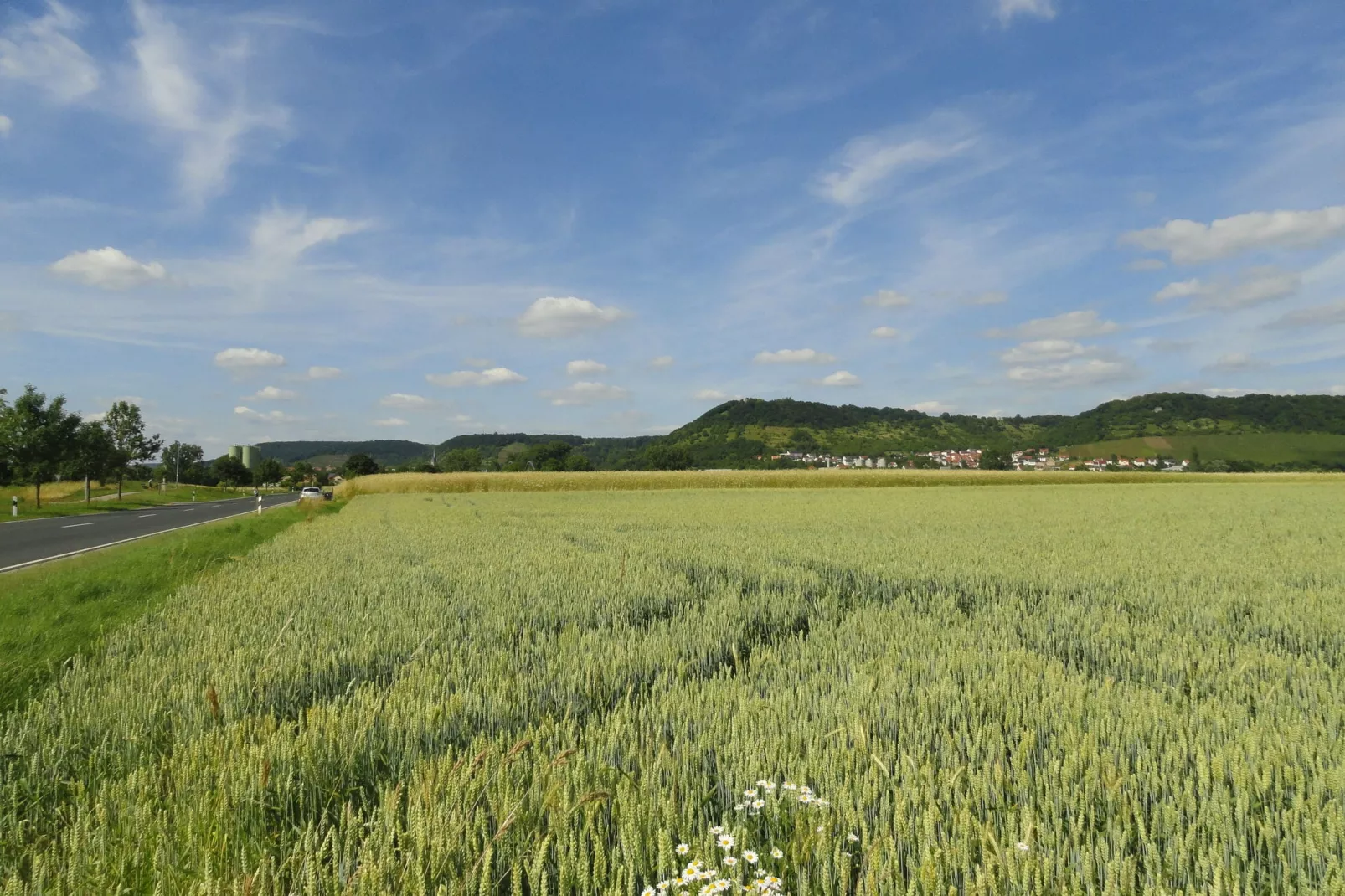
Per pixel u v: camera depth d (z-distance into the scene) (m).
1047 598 8.91
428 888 2.57
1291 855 2.79
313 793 3.41
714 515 27.77
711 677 5.58
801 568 11.67
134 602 9.65
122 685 5.25
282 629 6.29
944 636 6.68
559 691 5.02
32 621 8.13
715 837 2.79
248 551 15.73
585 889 2.48
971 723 4.22
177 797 3.33
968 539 16.94
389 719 4.34
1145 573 11.08
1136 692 4.88
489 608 8.17
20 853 3.05
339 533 19.69
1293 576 10.78
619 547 15.13
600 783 3.29
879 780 3.27
